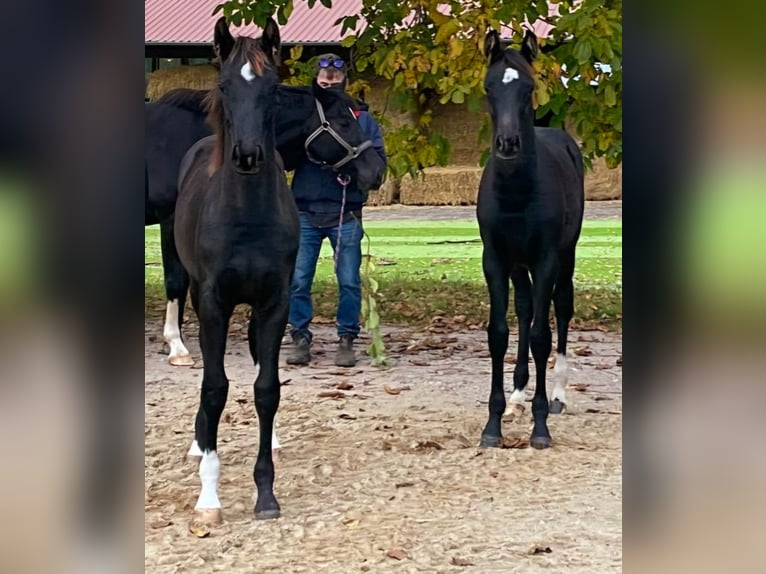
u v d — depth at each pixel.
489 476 5.12
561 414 6.43
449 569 3.91
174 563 3.99
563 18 7.13
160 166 7.51
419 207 21.14
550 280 5.61
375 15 8.61
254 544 4.21
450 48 7.58
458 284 11.79
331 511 4.62
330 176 7.71
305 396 6.93
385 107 8.98
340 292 7.94
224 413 6.44
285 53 18.59
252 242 4.28
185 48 20.41
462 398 6.89
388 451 5.59
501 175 5.40
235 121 4.04
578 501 4.73
